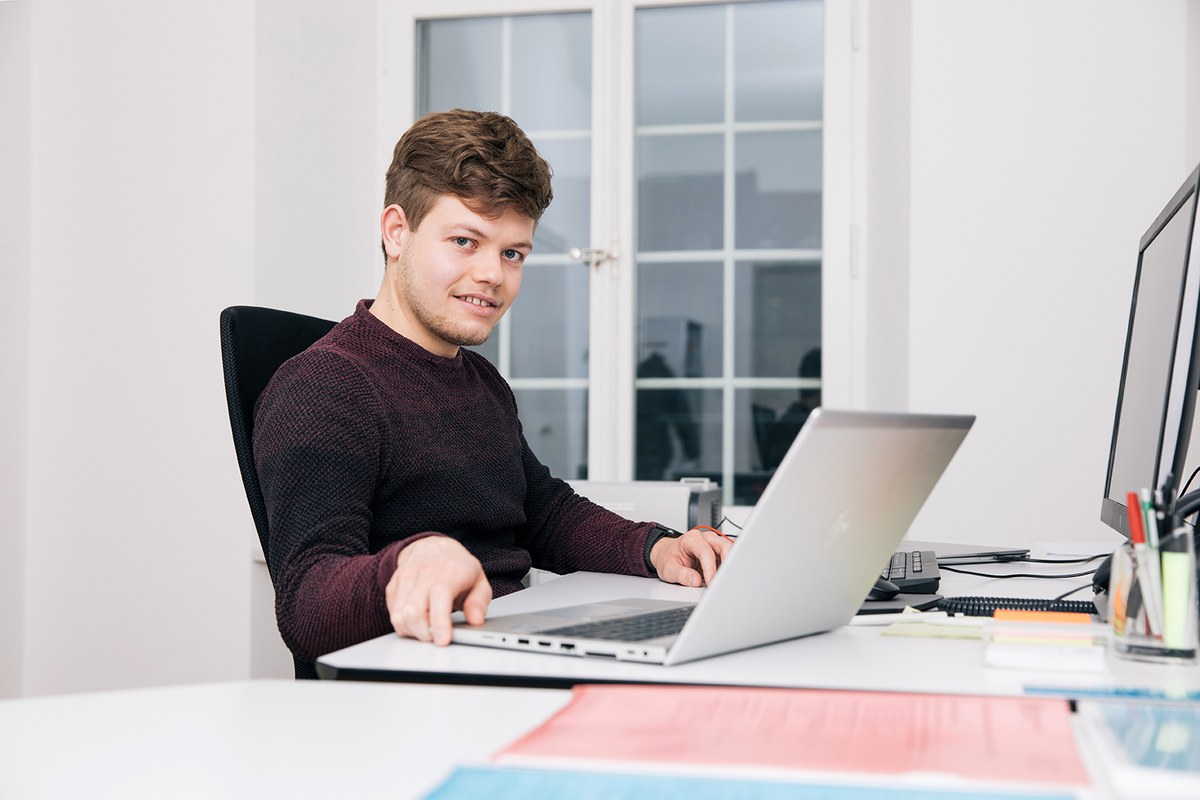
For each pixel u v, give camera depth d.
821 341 2.83
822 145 2.84
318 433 1.12
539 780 0.49
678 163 2.92
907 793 0.47
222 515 2.58
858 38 2.80
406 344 1.30
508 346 2.97
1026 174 2.53
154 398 2.61
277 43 2.65
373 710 0.64
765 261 2.87
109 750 0.56
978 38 2.56
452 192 1.27
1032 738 0.55
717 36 2.90
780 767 0.51
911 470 0.88
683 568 1.26
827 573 0.85
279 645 2.67
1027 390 2.52
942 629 0.92
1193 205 1.05
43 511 2.66
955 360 2.55
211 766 0.53
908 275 2.58
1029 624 0.84
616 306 2.90
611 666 0.76
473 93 3.02
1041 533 2.51
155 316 2.62
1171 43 2.48
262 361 1.31
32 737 0.58
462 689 0.69
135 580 2.61
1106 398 2.49
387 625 0.92
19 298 2.65
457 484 1.29
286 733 0.59
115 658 2.62
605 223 2.90
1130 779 0.48
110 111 2.65
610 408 2.89
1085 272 2.50
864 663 0.78
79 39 2.67
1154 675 0.74
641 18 2.94
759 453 2.86
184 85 2.61
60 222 2.67
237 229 2.58
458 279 1.28
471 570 0.87
